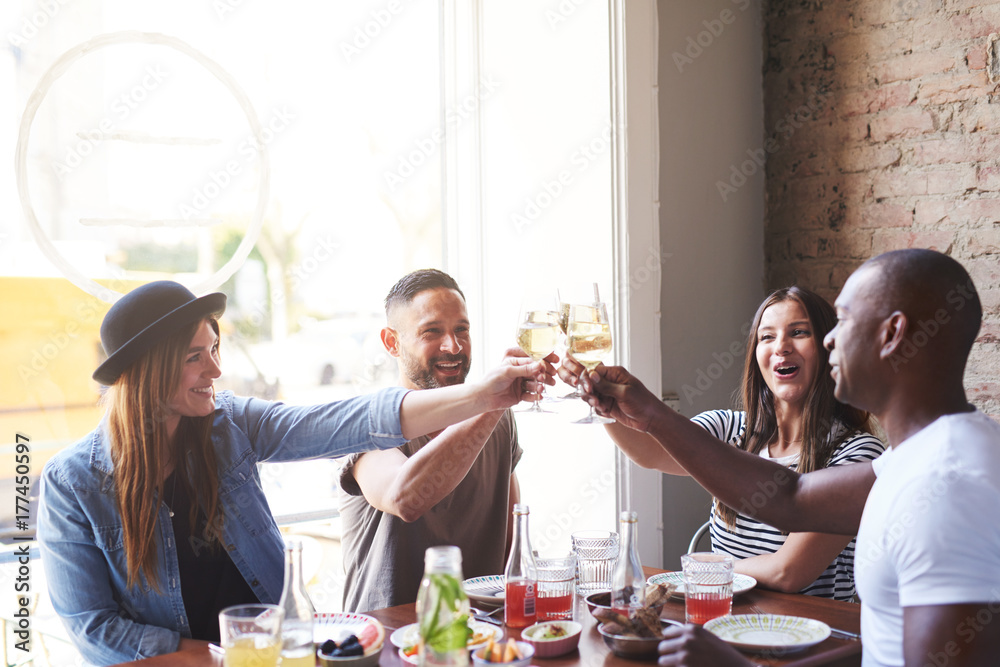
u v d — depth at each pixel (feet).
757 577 5.42
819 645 4.12
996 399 7.23
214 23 8.01
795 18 8.60
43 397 7.15
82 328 7.36
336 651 3.93
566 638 4.05
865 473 4.45
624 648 4.01
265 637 3.49
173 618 5.02
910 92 7.72
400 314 6.18
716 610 4.52
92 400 7.39
